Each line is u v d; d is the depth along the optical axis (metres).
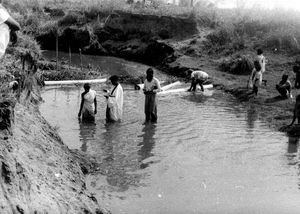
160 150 10.70
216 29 26.83
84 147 10.63
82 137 11.45
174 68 23.16
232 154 10.63
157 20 29.38
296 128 12.62
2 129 6.16
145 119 13.58
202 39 25.92
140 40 29.28
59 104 15.06
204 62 23.30
